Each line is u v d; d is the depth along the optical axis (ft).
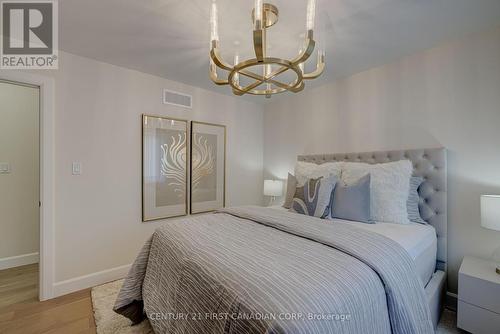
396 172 6.42
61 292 6.92
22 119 9.19
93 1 4.85
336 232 4.57
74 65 7.14
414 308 3.62
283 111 11.29
